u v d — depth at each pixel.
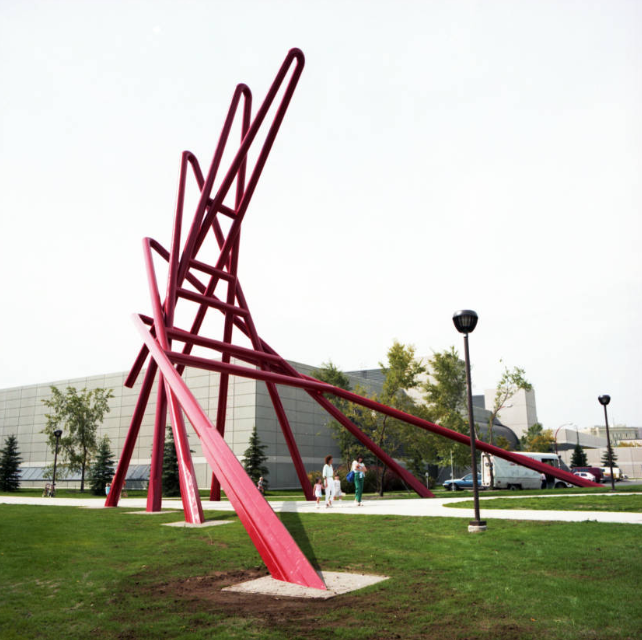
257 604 6.88
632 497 18.53
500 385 44.03
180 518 16.75
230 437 49.81
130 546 11.46
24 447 67.94
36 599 7.38
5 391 71.88
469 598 6.65
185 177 23.03
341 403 37.97
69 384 65.81
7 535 13.13
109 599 7.33
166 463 46.62
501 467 38.16
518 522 12.37
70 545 11.60
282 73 21.83
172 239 21.36
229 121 23.30
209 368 20.09
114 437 60.75
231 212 23.00
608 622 5.64
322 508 18.34
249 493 10.00
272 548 8.70
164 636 5.75
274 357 24.44
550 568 7.94
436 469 65.88
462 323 12.59
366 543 10.57
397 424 36.19
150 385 22.38
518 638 5.32
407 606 6.49
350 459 46.84
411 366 37.66
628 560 8.15
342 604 6.70
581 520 12.45
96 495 45.78
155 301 20.23
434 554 9.29
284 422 25.38
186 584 8.12
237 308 24.00
